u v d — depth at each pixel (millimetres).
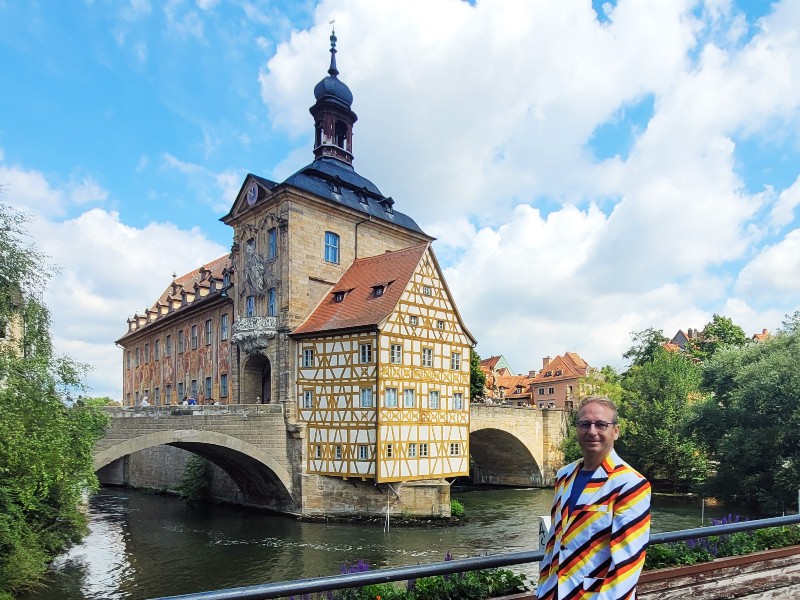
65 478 18000
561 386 80312
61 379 18156
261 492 34125
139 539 26781
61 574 21344
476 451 49969
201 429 28734
